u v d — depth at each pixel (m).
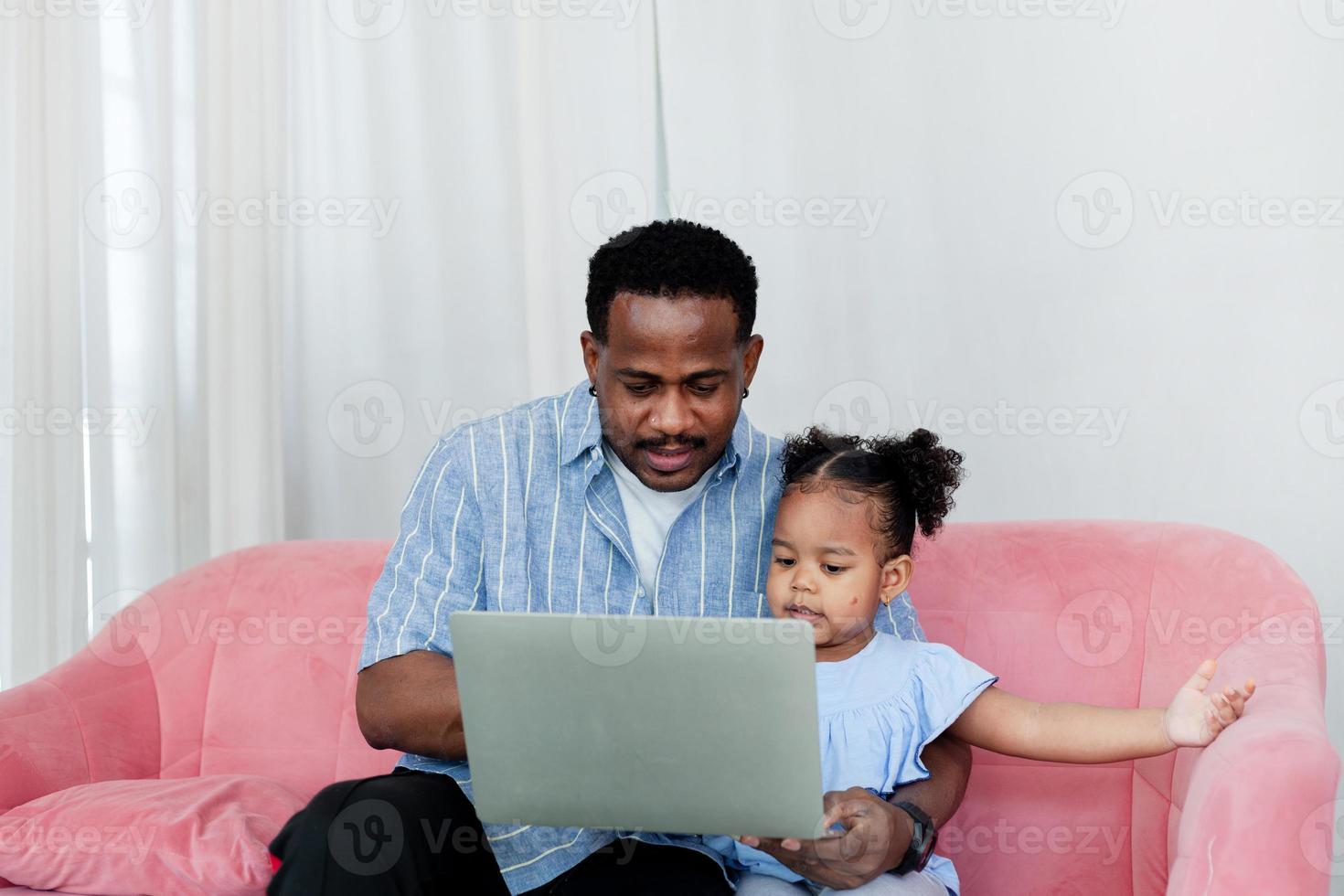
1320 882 1.05
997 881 1.52
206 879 1.39
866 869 1.18
